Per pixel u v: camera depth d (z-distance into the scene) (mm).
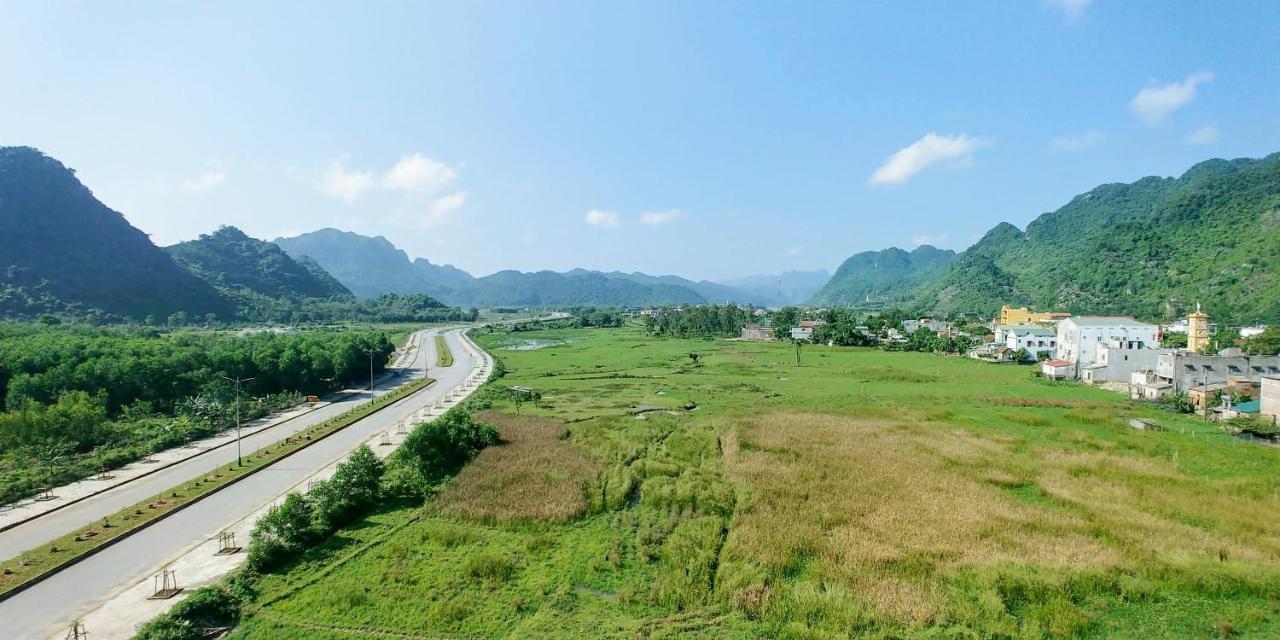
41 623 25531
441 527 36531
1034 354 124438
